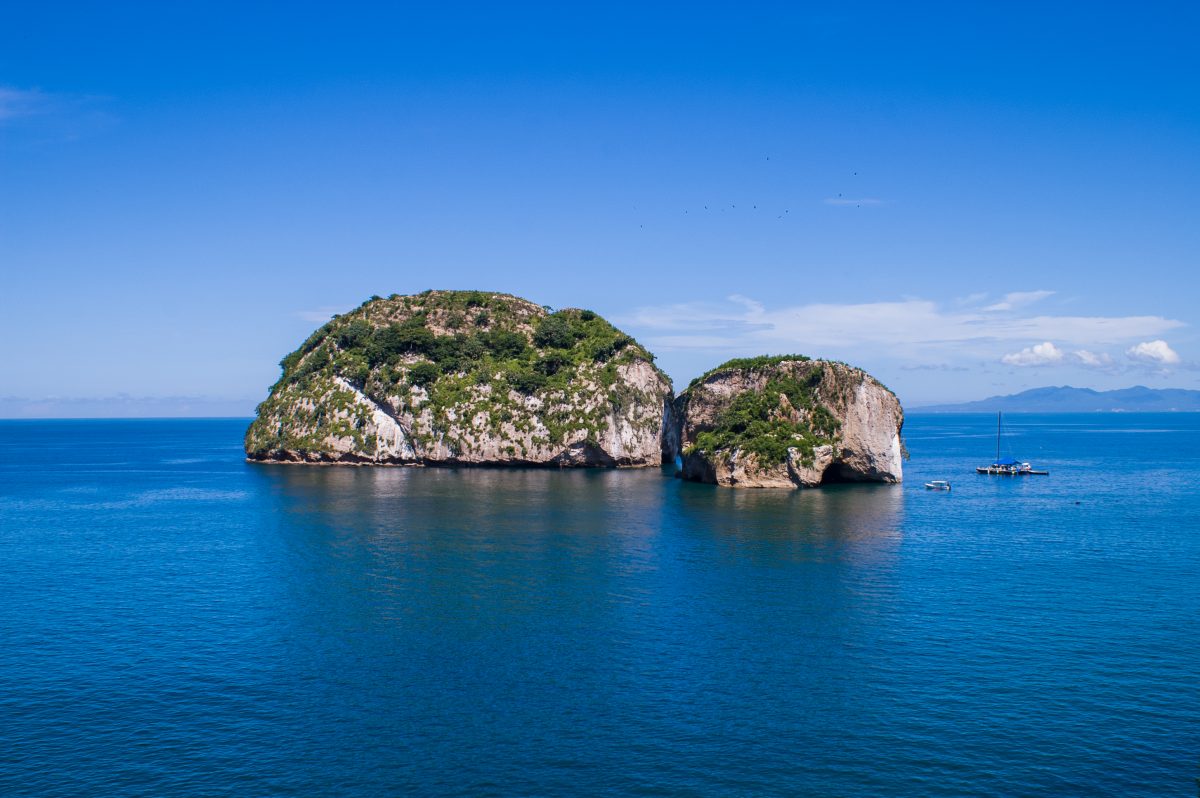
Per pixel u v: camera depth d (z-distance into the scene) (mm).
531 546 65625
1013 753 29750
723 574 55688
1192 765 28953
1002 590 51438
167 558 62312
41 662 38906
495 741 30625
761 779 28047
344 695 34781
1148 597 49844
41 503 99250
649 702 34000
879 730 31516
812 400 113500
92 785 27766
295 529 74750
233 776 28266
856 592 50875
